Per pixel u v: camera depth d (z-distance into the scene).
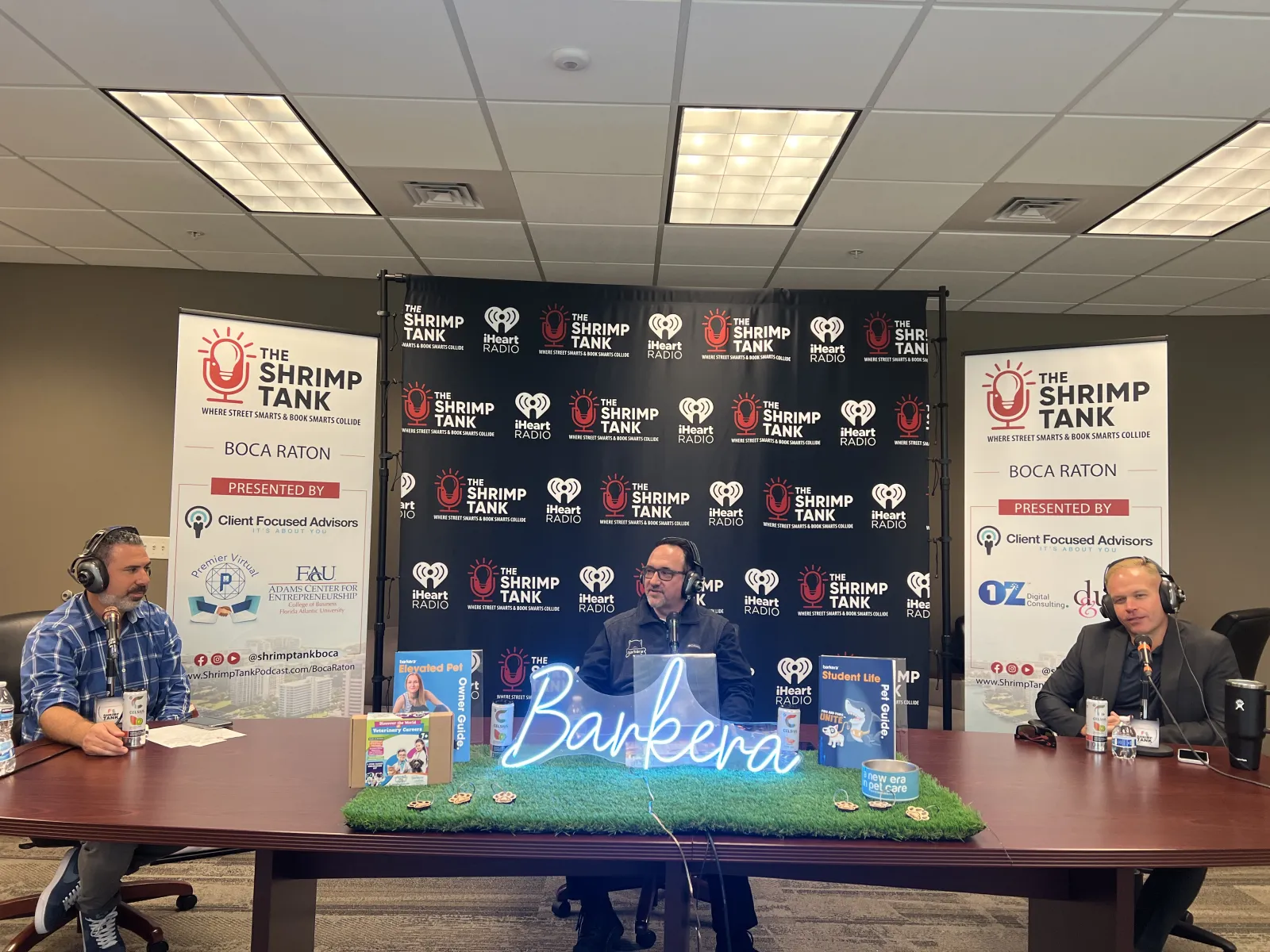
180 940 2.50
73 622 2.33
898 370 3.74
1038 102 2.95
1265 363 5.61
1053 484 3.54
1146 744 2.10
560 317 3.73
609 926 2.32
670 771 1.84
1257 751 1.98
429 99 3.02
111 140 3.42
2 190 3.92
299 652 3.41
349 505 3.53
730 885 2.23
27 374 5.12
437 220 4.23
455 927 2.61
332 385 3.49
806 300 3.77
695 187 3.83
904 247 4.48
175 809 1.60
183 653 3.22
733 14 2.47
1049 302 5.46
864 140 3.27
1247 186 3.66
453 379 3.67
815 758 1.97
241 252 4.82
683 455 3.74
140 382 5.17
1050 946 1.80
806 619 3.70
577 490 3.71
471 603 3.65
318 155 3.58
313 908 1.84
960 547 5.62
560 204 3.98
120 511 5.14
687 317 3.77
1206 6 2.37
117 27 2.60
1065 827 1.58
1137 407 3.41
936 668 5.27
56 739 2.05
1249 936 2.65
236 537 3.31
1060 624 3.51
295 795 1.69
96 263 5.08
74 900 2.19
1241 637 4.02
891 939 2.57
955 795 1.71
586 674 2.60
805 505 3.73
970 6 2.41
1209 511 5.62
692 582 2.56
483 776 1.79
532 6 2.45
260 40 2.66
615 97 2.98
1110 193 3.72
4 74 2.90
